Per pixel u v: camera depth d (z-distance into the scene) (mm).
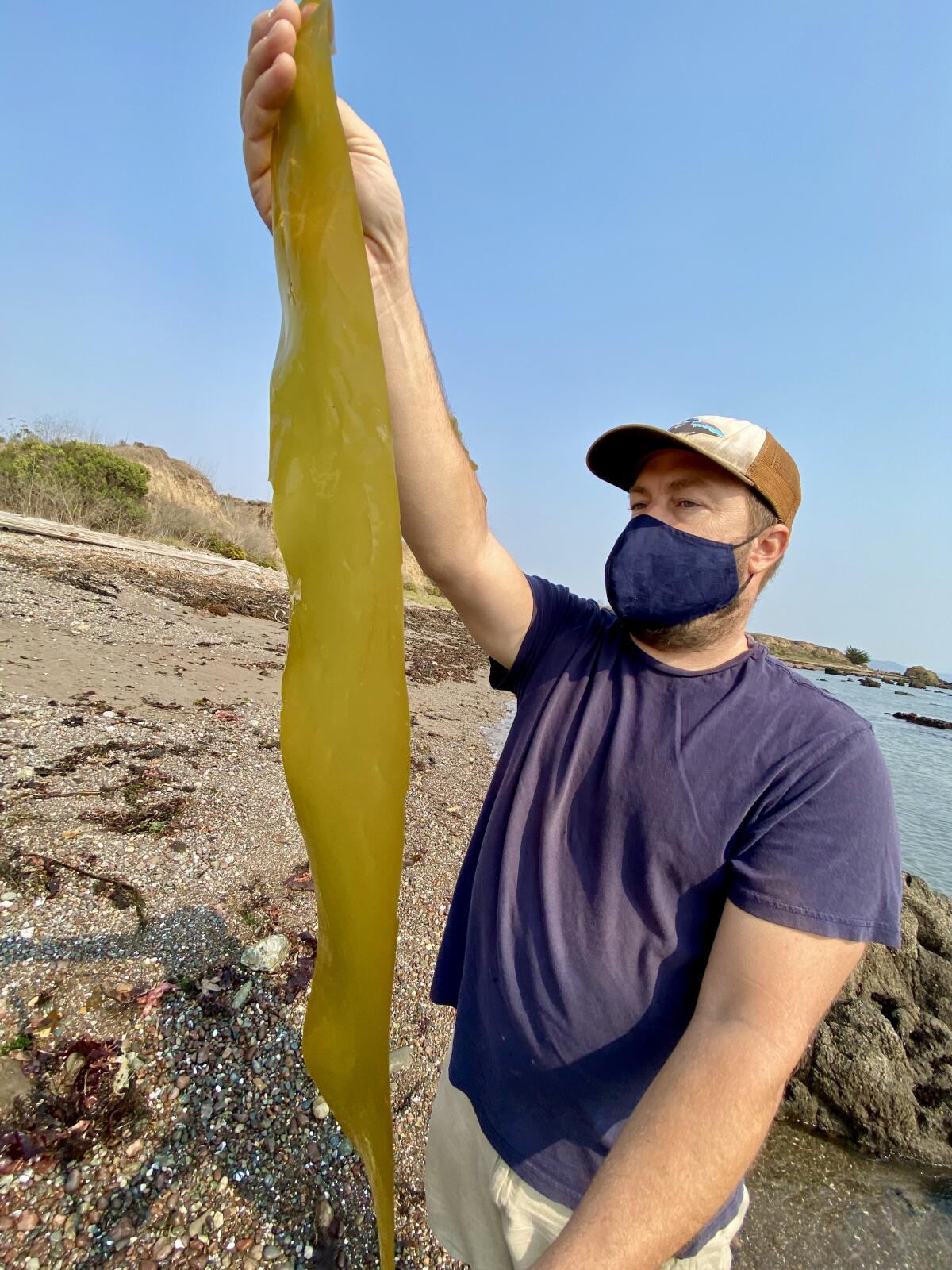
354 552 759
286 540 797
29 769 3646
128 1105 2035
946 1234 2822
